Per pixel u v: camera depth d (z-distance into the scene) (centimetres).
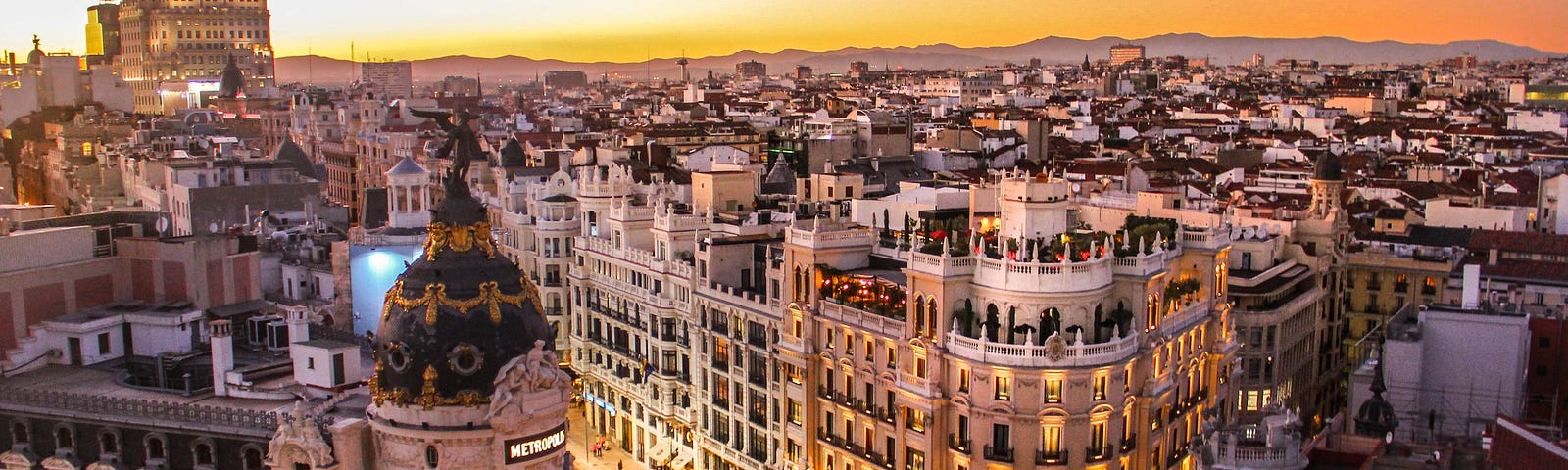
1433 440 10381
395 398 7850
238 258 12512
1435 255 16525
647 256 15025
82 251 12081
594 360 16600
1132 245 11288
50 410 9581
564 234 17100
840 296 11938
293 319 10450
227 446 9094
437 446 7806
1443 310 12275
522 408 7831
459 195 8025
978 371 10431
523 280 8175
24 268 11375
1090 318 10538
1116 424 10512
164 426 9238
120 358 11300
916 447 11044
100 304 12081
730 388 13638
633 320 15400
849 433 12012
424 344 7750
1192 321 11894
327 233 18012
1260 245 14975
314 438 8094
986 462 10488
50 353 11119
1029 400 10281
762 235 14412
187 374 10219
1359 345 14238
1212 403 12481
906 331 11106
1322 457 8656
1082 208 15575
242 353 11344
